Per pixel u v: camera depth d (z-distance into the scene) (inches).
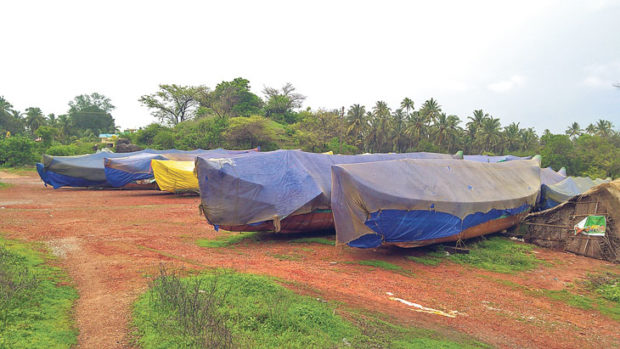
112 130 5374.0
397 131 3683.6
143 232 602.5
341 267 450.9
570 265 528.1
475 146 3754.9
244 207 564.1
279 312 255.9
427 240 521.3
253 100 3895.2
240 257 473.4
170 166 1130.0
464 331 287.0
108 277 339.6
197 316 229.8
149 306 256.1
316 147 3029.0
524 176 744.3
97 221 683.4
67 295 281.7
